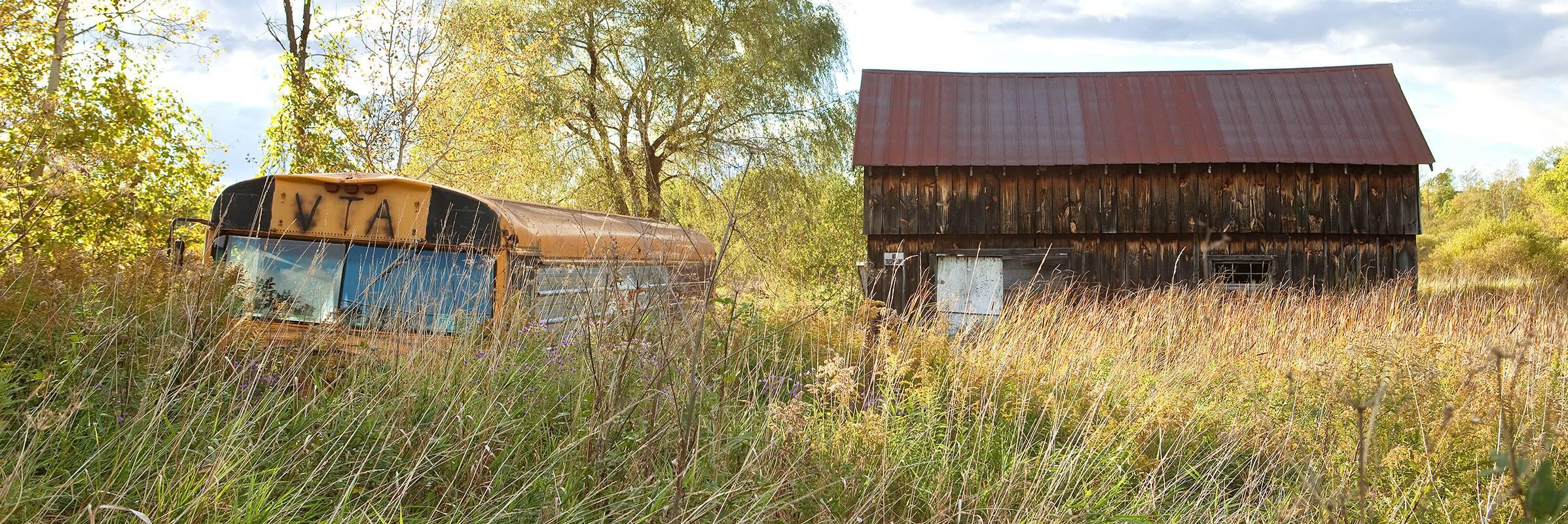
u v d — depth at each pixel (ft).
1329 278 52.01
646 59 79.46
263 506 12.00
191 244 39.17
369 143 58.29
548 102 74.74
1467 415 14.75
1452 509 13.83
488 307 22.59
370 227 24.77
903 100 58.49
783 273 69.05
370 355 18.19
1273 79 58.90
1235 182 52.54
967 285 53.62
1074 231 52.95
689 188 83.10
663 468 13.73
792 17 82.43
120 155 36.65
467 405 14.96
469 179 61.16
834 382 16.29
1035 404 18.98
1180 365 23.29
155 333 16.83
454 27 61.77
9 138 35.01
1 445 13.24
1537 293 28.63
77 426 13.87
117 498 11.34
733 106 79.97
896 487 14.97
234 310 19.02
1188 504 16.01
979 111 57.67
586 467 13.84
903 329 22.77
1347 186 52.16
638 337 15.57
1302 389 18.83
